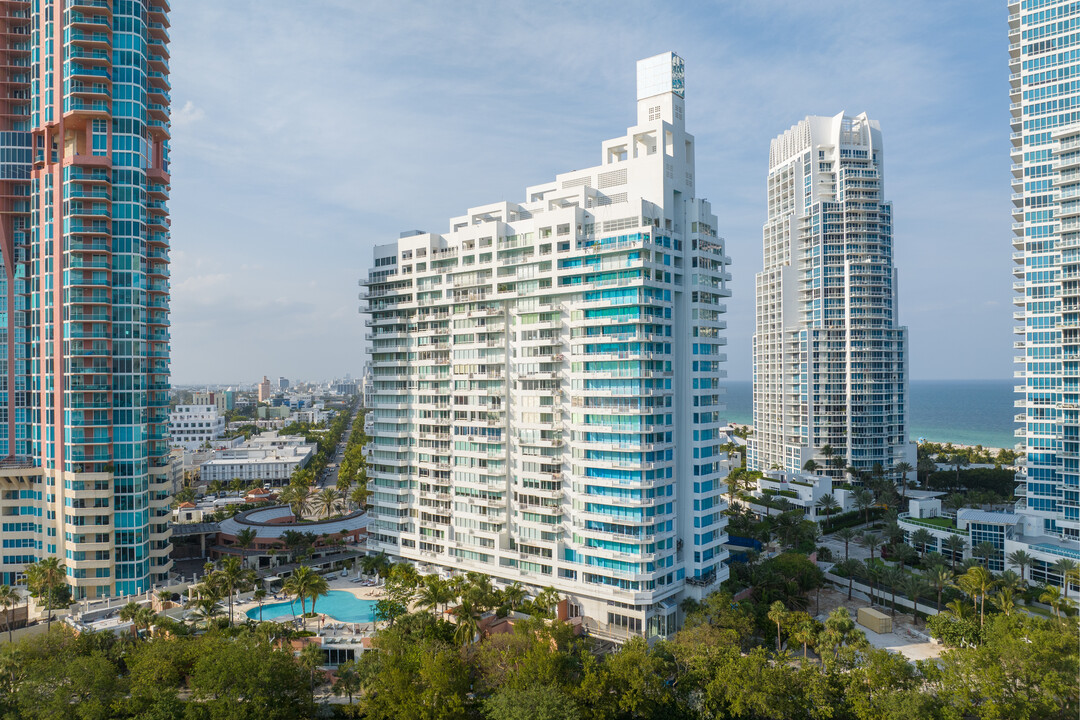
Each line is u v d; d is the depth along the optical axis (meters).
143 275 148.88
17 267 156.75
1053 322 154.38
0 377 155.88
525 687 89.50
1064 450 149.38
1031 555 141.00
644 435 120.62
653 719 87.69
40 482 145.38
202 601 121.44
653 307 123.25
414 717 87.00
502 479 139.12
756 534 169.12
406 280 157.38
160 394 154.38
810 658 111.19
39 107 148.88
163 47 158.12
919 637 121.25
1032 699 83.62
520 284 137.25
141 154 149.00
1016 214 169.50
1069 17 157.25
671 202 130.62
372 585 153.62
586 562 125.88
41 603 131.88
